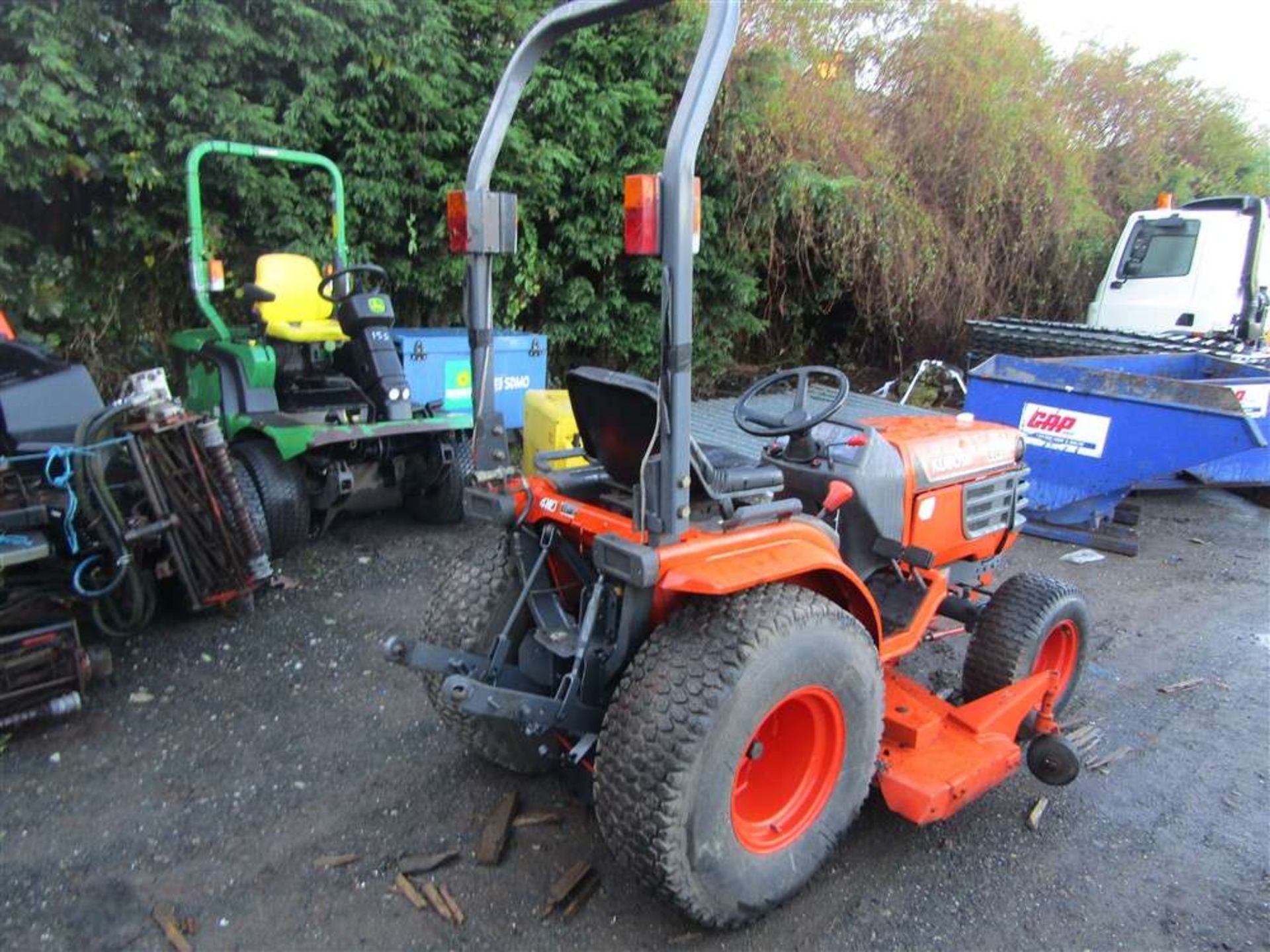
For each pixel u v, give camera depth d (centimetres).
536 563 254
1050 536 589
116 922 226
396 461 507
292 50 541
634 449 229
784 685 221
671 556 210
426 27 582
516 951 222
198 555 371
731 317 822
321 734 315
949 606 343
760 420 304
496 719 272
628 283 755
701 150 744
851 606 262
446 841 262
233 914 230
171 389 577
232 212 587
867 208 828
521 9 636
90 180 522
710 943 228
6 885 236
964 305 935
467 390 552
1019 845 274
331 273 497
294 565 465
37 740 303
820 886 252
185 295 604
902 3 872
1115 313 898
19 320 537
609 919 234
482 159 237
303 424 447
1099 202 1127
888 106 889
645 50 682
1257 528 641
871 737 246
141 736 308
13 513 304
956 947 232
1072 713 359
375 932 227
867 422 367
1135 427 550
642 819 209
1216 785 312
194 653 368
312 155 504
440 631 269
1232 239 823
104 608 361
